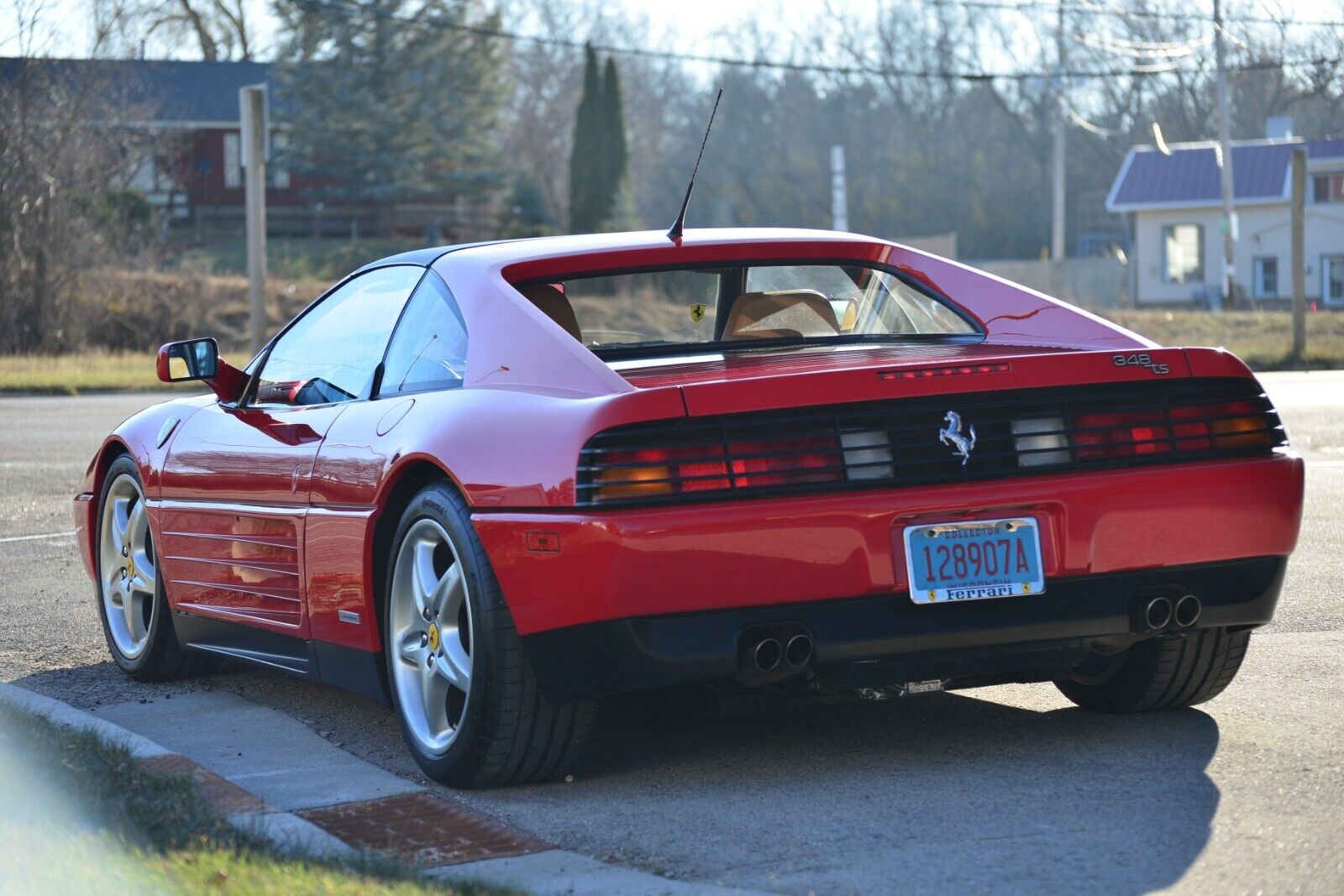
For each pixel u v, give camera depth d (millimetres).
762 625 4262
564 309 5289
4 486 13531
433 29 66875
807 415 4312
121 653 6738
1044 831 4086
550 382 4602
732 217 87812
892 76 83250
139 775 4547
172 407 6621
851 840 4094
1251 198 57906
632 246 5480
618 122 70875
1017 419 4469
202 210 70375
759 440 4266
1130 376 4566
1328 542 9250
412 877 3682
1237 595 4680
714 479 4219
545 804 4559
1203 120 76312
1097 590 4508
